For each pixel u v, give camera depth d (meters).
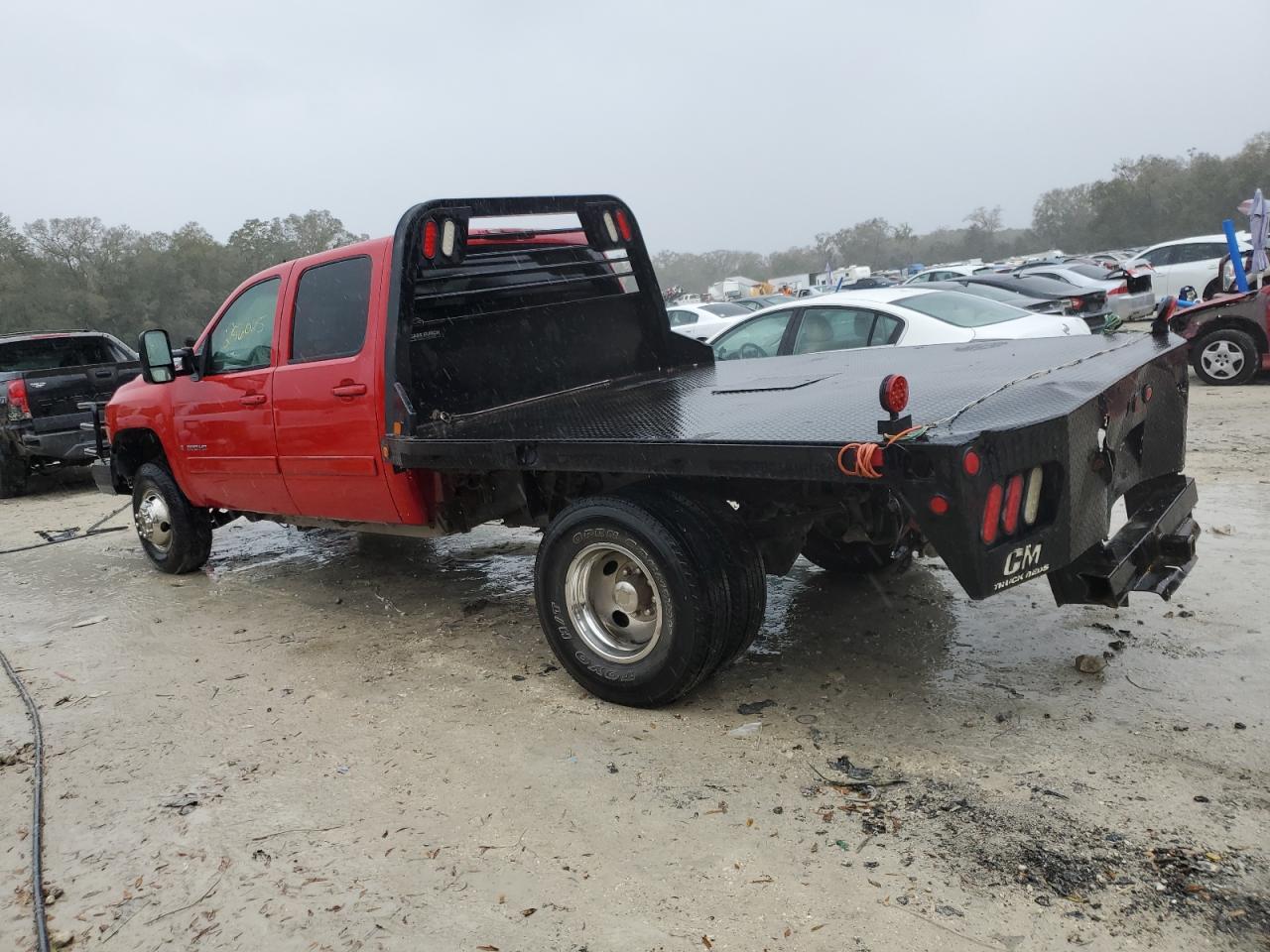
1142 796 3.02
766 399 4.24
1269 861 2.66
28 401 10.66
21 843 3.25
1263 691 3.69
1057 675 3.99
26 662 5.12
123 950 2.65
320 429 5.01
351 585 6.28
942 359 5.06
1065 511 3.25
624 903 2.69
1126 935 2.41
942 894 2.62
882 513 4.05
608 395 5.14
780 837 2.96
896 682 4.05
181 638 5.39
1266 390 11.23
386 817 3.24
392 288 4.54
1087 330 8.63
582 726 3.84
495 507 4.93
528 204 5.10
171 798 3.48
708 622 3.66
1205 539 5.70
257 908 2.79
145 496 6.82
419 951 2.55
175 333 73.56
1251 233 15.30
